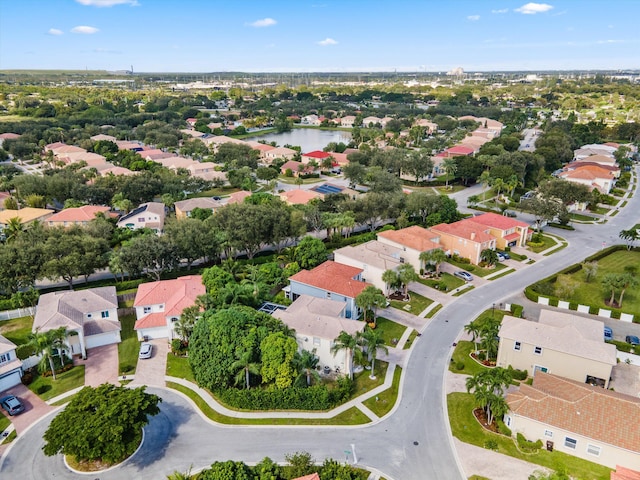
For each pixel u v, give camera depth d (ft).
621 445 146.20
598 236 367.66
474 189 512.63
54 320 206.69
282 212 319.06
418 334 229.86
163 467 150.30
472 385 169.48
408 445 159.94
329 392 179.83
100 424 144.25
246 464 150.71
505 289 279.28
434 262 306.35
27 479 145.89
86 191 420.36
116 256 265.34
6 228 318.45
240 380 182.91
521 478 145.89
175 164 573.33
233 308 204.64
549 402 160.97
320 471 139.95
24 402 182.39
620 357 209.36
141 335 226.17
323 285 249.34
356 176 515.50
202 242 284.00
